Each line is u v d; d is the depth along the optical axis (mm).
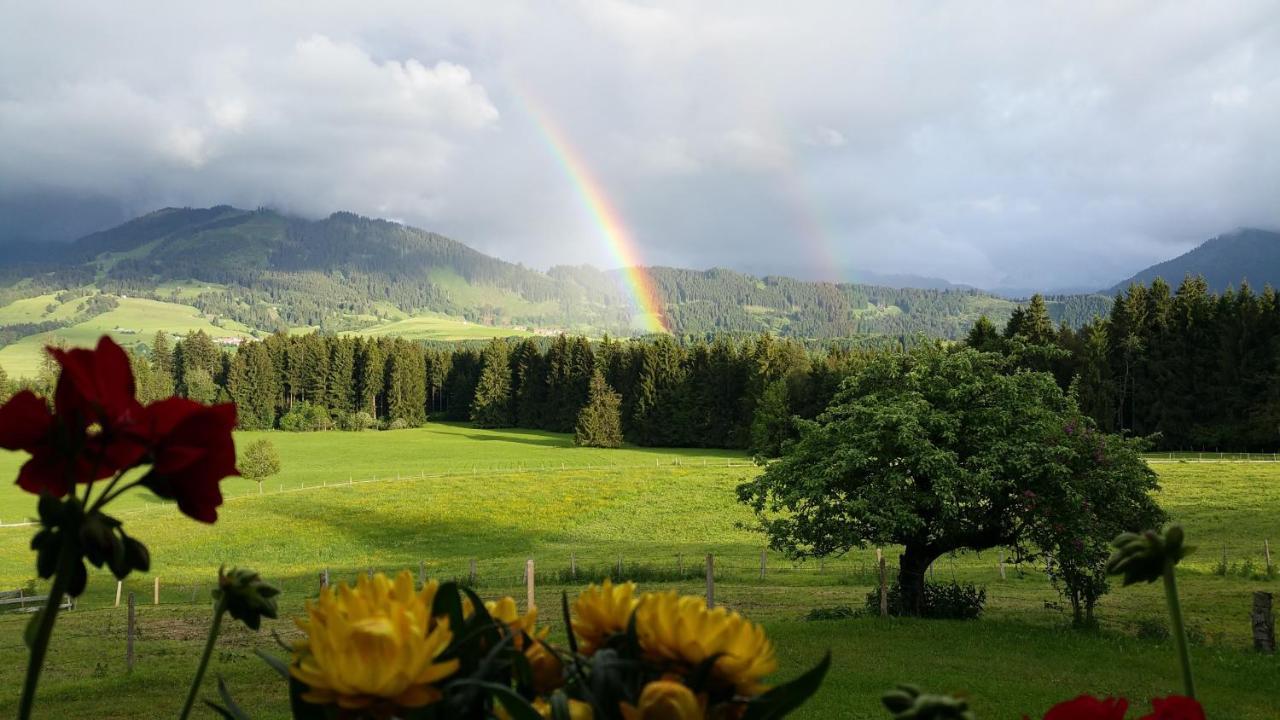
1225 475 54531
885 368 20828
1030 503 18391
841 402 21469
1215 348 78812
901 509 18516
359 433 120562
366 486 67375
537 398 127125
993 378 19922
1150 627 18719
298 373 130500
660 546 44219
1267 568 29219
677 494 58969
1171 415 78688
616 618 1156
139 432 871
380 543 48344
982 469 18531
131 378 898
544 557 42031
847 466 19125
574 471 72562
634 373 111062
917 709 874
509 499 59750
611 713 1015
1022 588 28531
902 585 21062
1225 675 13906
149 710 13633
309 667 896
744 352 103875
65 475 869
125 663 18203
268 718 12422
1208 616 21781
